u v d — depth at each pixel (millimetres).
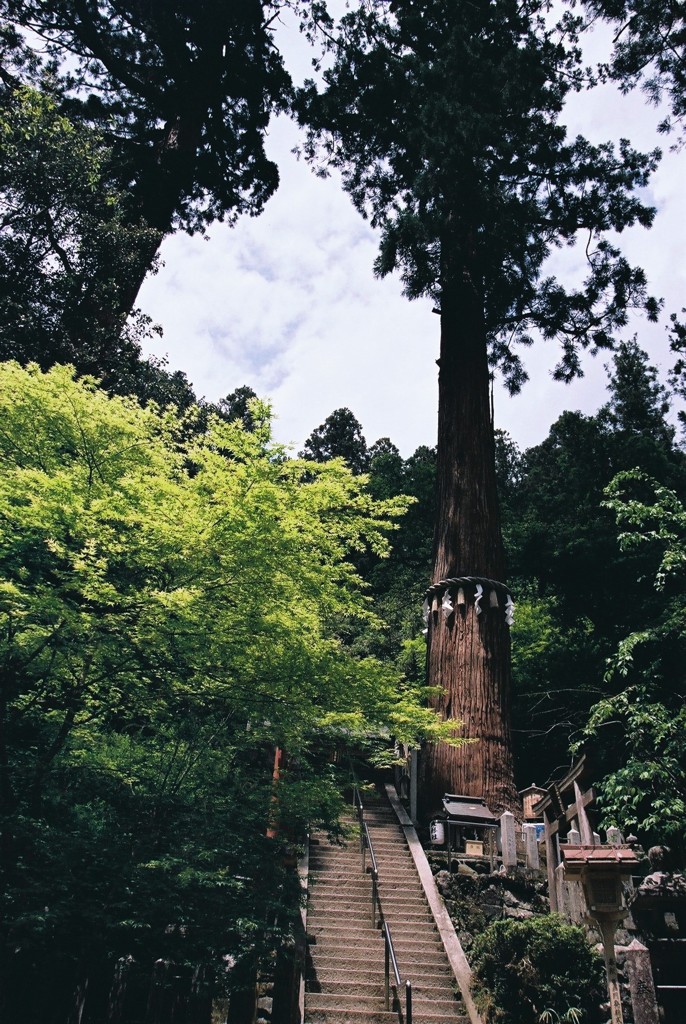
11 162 12414
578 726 17609
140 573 6496
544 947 7562
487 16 21609
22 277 12547
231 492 6574
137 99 20047
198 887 6383
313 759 9133
